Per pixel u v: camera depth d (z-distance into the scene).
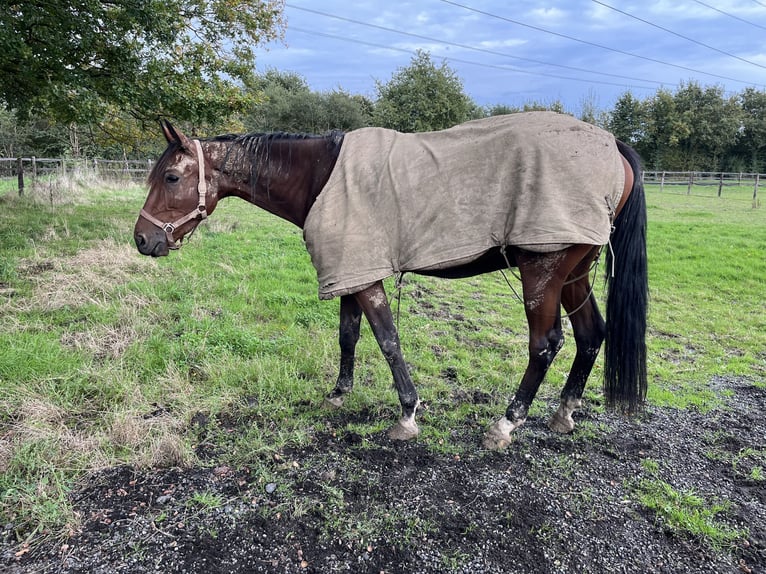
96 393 3.28
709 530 2.30
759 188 25.03
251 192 3.05
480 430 3.16
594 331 3.06
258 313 4.96
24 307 4.50
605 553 2.18
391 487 2.54
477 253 2.57
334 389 3.34
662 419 3.41
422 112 32.03
